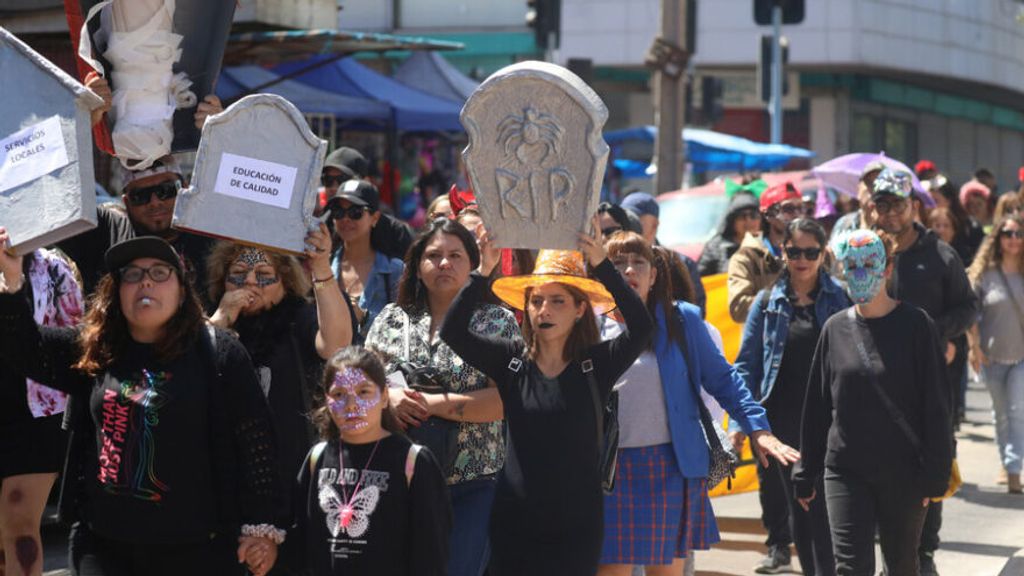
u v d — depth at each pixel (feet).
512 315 38.04
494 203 31.58
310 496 31.91
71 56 77.51
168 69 35.35
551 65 31.22
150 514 31.07
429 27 189.78
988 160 305.94
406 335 39.19
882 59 230.07
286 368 38.04
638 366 39.83
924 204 69.72
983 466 74.18
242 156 32.04
